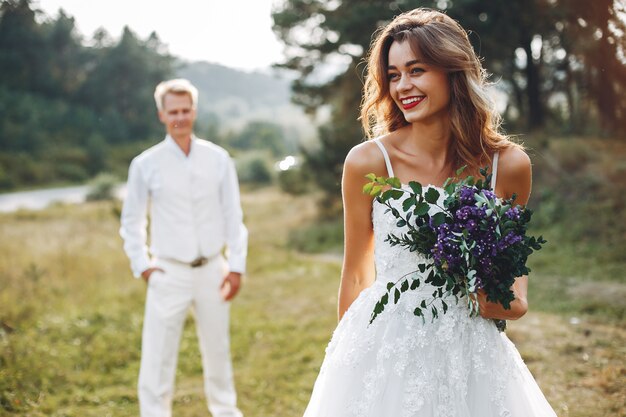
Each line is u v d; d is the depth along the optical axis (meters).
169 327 3.81
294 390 4.64
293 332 6.13
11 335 5.68
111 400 4.49
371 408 2.05
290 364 5.21
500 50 14.52
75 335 5.91
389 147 2.23
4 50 68.56
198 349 5.55
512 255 1.85
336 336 2.27
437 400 2.01
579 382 3.99
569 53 9.69
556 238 9.34
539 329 5.27
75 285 8.09
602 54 5.93
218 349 3.95
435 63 2.06
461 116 2.13
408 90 2.10
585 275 7.35
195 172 3.92
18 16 70.44
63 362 5.09
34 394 4.40
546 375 4.19
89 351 5.38
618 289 6.58
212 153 4.02
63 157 53.62
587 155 11.91
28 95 63.75
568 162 11.91
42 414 4.12
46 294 7.50
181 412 4.33
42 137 55.94
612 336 4.93
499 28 13.36
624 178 10.77
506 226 1.84
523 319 5.68
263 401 4.47
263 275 9.42
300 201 21.55
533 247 1.90
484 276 1.88
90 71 74.25
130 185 3.94
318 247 13.84
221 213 4.01
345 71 17.62
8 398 4.21
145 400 3.75
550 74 14.95
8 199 35.34
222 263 4.01
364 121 2.40
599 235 9.02
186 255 3.84
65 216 19.36
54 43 73.12
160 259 3.87
